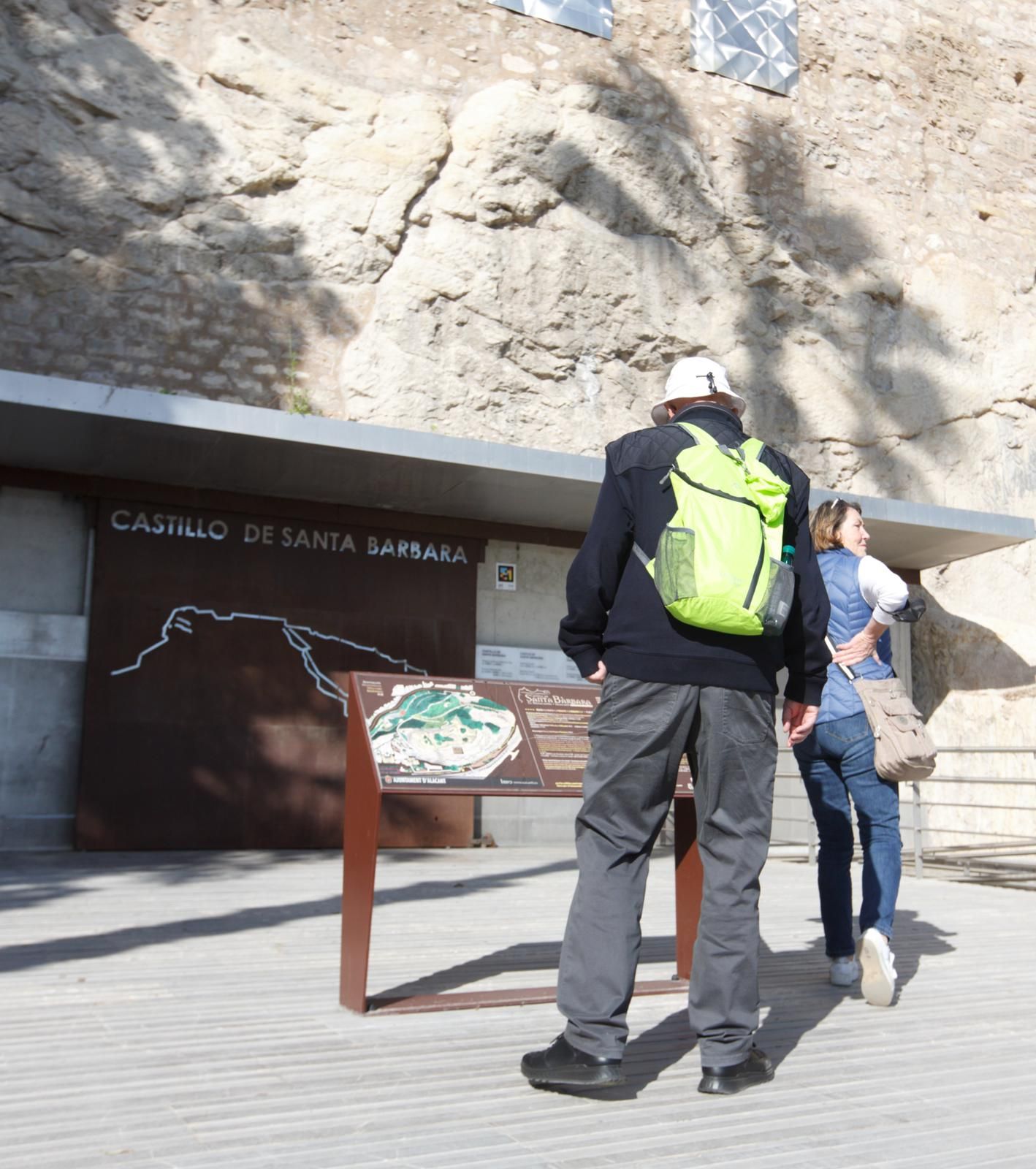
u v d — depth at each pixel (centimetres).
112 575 895
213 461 859
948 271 1386
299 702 941
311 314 1041
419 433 842
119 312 964
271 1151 201
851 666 383
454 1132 214
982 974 412
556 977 380
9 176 940
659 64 1277
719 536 250
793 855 997
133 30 1028
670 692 254
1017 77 1546
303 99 1071
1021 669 1245
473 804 997
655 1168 194
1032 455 1388
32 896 589
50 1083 247
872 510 1038
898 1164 199
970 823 1189
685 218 1230
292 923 501
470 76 1164
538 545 1073
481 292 1109
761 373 1248
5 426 778
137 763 879
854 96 1402
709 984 251
